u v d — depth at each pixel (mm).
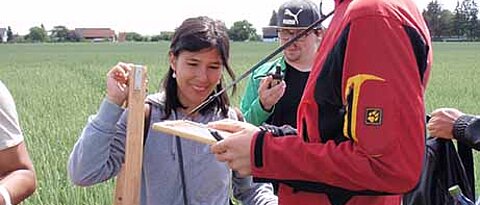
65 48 83125
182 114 3145
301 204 2428
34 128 11625
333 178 2238
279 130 2439
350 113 2178
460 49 69062
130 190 2852
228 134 2486
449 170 3156
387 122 2107
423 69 2244
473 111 17266
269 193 3395
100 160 2975
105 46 88688
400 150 2129
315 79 2352
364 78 2143
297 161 2266
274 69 5094
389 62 2127
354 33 2176
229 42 3105
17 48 84000
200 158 3121
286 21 4859
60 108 16141
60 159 8578
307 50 4902
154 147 3104
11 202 2768
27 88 24375
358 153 2174
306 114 2391
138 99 2836
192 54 3021
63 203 6945
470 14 69250
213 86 3119
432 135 3168
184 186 3127
